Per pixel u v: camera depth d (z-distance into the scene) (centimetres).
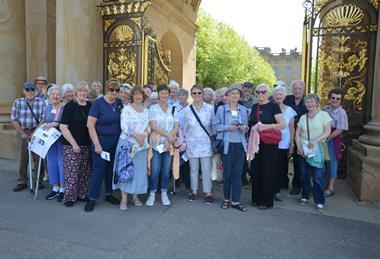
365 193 536
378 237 406
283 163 608
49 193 541
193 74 1440
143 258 341
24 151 570
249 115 531
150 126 495
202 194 571
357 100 708
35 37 882
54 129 511
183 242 378
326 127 491
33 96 582
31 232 397
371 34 692
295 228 427
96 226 420
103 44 851
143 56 813
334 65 721
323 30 723
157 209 487
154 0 1020
